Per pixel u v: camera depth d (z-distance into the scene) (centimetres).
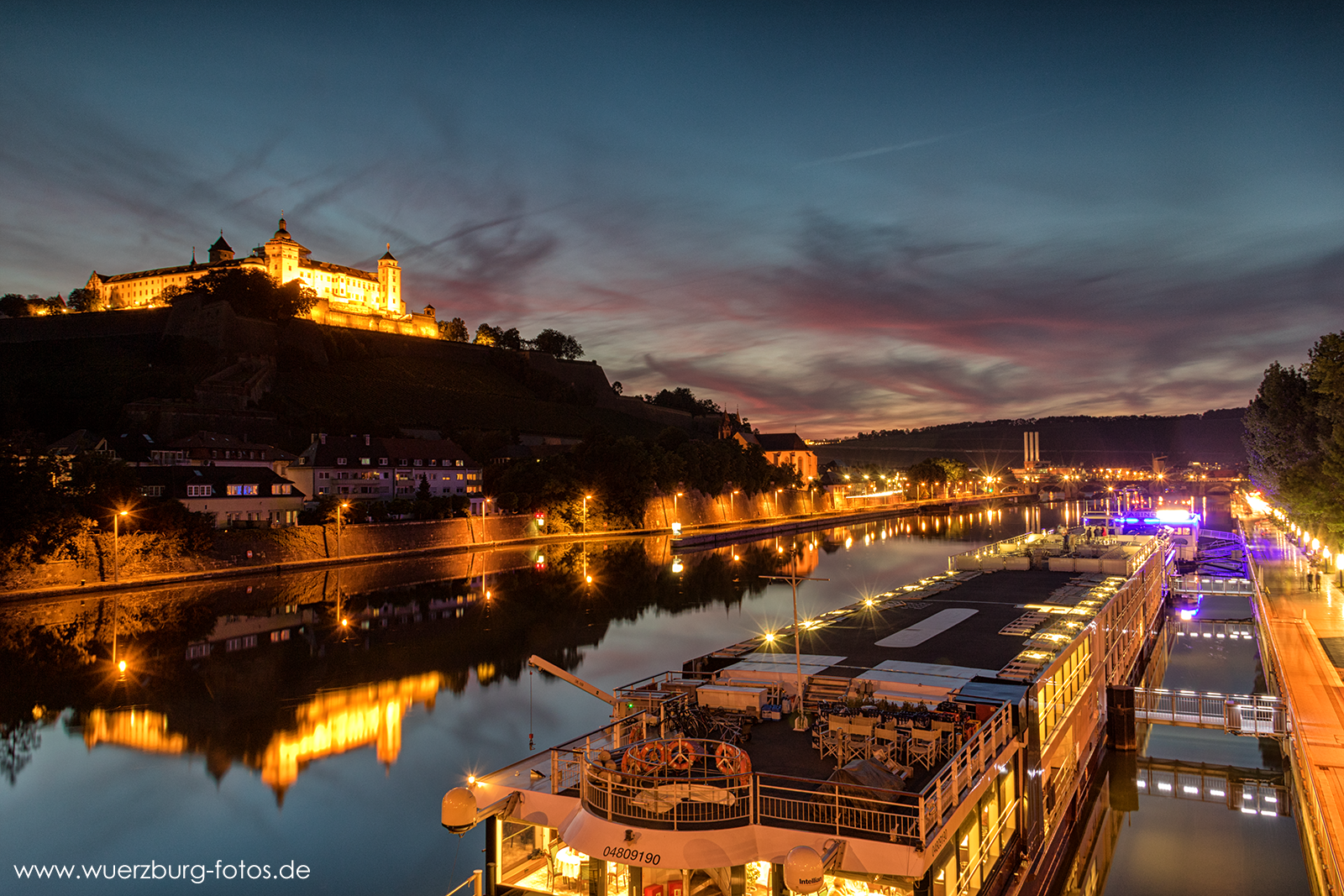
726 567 14525
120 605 10062
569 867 2680
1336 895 2947
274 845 4072
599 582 12550
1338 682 4994
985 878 2686
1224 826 3959
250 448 17638
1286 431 10356
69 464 11406
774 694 3331
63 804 4550
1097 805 4191
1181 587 9625
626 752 2555
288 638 8588
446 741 5488
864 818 2294
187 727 5809
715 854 2248
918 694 3294
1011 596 5472
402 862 3903
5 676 7106
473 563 14500
